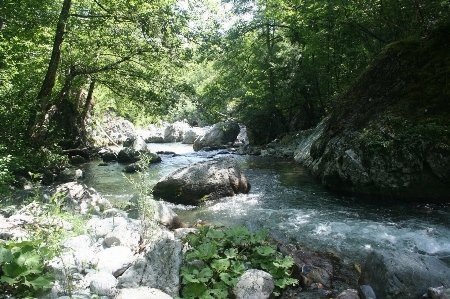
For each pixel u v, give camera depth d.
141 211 5.53
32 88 13.20
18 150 10.59
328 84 19.44
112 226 5.34
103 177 12.63
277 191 9.62
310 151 12.44
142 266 4.06
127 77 14.70
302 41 19.88
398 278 3.85
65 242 4.38
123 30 12.47
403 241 5.92
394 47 9.54
